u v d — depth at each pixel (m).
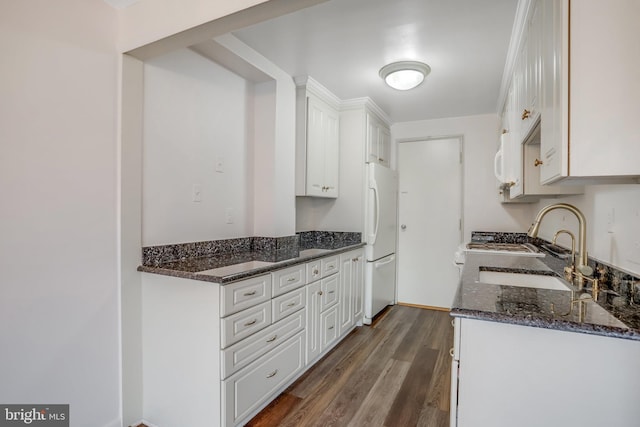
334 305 2.83
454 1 1.81
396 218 4.30
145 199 1.91
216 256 2.32
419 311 4.00
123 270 1.79
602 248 1.60
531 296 1.23
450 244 4.08
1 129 1.35
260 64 2.49
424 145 4.21
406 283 4.29
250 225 2.71
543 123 1.37
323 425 1.86
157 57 1.97
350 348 2.90
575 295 1.24
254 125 2.75
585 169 1.05
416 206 4.25
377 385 2.29
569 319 0.97
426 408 2.03
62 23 1.54
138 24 1.72
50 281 1.51
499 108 3.58
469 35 2.17
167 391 1.81
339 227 3.62
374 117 3.77
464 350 1.08
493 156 3.90
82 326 1.62
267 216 2.70
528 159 2.00
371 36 2.20
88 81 1.64
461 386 1.08
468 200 4.00
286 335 2.15
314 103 3.11
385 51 2.41
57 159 1.53
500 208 3.87
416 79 2.67
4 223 1.36
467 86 3.05
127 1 1.73
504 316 1.01
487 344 1.05
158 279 1.83
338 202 3.63
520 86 2.12
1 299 1.36
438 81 2.94
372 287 3.52
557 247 2.42
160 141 2.00
